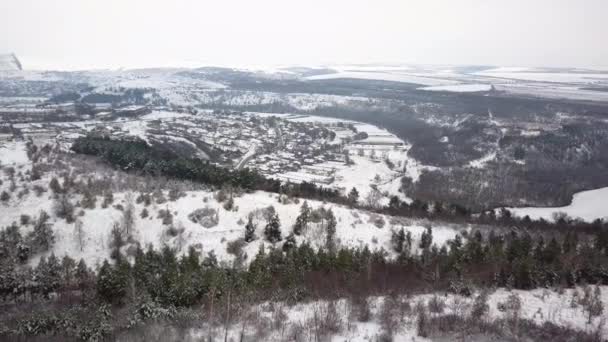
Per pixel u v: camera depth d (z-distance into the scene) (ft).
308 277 250.57
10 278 248.73
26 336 181.47
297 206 399.85
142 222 351.67
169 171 463.83
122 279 230.68
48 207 355.97
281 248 327.06
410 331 171.94
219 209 377.30
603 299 217.36
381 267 274.16
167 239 336.29
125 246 325.21
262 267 256.11
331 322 174.81
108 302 220.84
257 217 369.50
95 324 182.60
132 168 473.26
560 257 271.69
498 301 212.02
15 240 300.40
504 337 168.76
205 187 432.25
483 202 588.50
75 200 370.32
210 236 344.28
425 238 349.00
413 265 280.92
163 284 226.58
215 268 252.21
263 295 224.12
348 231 366.84
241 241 338.34
